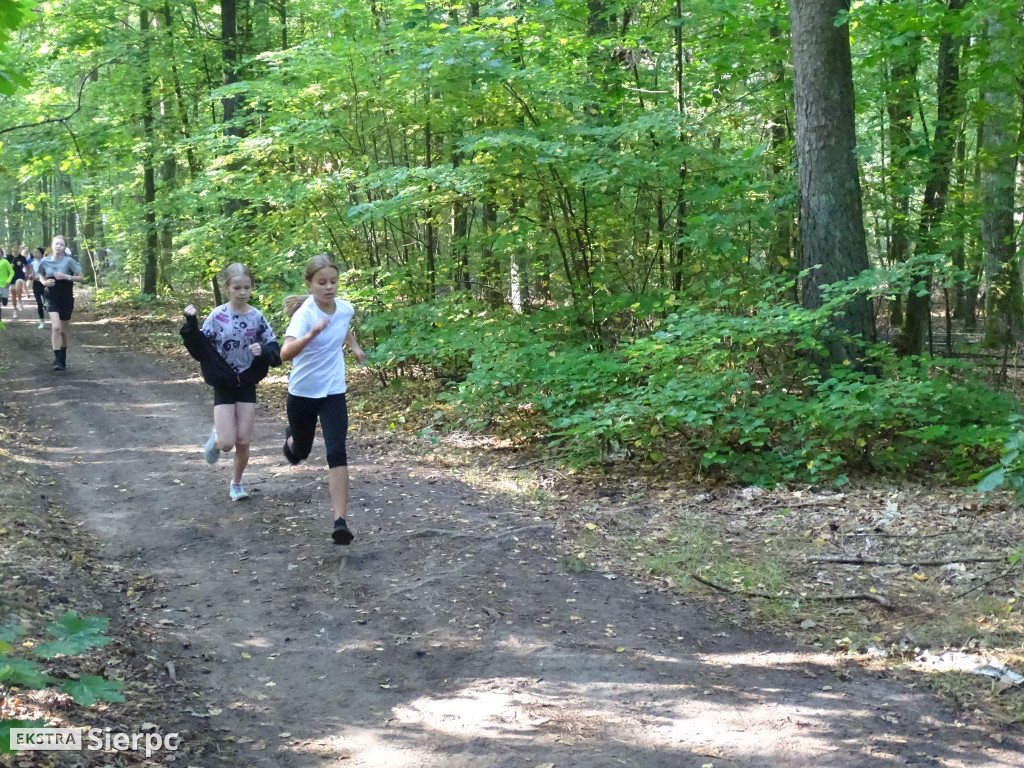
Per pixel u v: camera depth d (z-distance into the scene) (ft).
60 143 43.16
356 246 35.78
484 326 29.71
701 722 11.09
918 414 21.39
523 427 26.58
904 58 28.66
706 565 16.51
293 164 37.27
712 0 30.86
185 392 34.65
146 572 15.81
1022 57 27.32
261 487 21.09
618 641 13.48
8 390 33.76
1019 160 34.37
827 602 15.03
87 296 77.36
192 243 38.86
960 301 52.08
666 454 23.61
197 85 57.26
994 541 16.97
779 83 32.55
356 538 17.56
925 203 32.91
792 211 29.76
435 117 32.71
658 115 27.02
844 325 24.98
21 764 8.65
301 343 16.10
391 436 27.61
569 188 28.76
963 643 13.29
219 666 12.33
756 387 24.85
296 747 10.32
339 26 37.29
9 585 13.23
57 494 20.40
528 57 32.19
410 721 11.01
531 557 16.85
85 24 52.08
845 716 11.28
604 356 25.94
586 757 10.21
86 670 11.17
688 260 30.94
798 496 20.34
